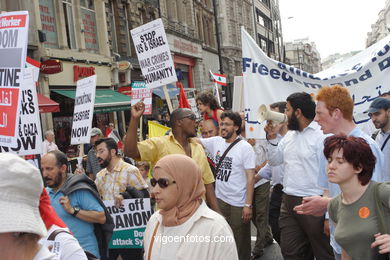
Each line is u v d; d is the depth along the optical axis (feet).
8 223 4.23
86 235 11.05
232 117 14.92
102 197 14.17
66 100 51.52
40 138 13.01
